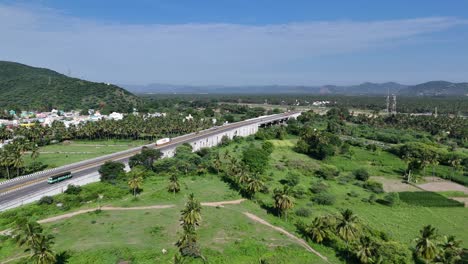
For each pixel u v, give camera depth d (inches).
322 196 4746.6
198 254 2979.8
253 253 3125.0
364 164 7229.3
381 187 5467.5
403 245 3127.5
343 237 3270.2
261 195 4923.7
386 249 2999.5
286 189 4143.7
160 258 2938.0
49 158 6998.0
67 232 3435.0
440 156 7313.0
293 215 4210.1
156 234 3417.8
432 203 4913.9
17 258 2920.8
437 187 5782.5
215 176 5816.9
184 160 6127.0
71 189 4697.3
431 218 4352.9
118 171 5467.5
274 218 4077.3
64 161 6683.1
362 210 4542.3
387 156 7839.6
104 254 2945.4
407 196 5216.5
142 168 5792.3
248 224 3814.0
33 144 6943.9
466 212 4606.3
